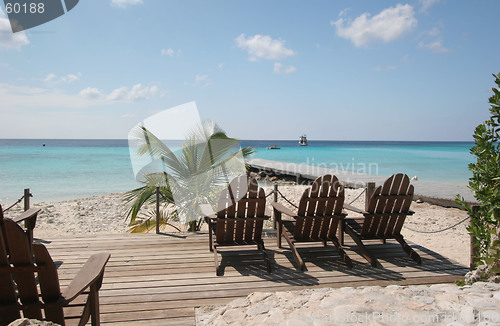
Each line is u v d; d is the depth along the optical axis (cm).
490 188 320
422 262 445
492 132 320
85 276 225
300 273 404
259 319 246
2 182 1908
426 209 974
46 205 1206
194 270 405
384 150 6109
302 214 442
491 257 310
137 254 458
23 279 202
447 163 3084
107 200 1332
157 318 294
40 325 186
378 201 450
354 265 432
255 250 480
